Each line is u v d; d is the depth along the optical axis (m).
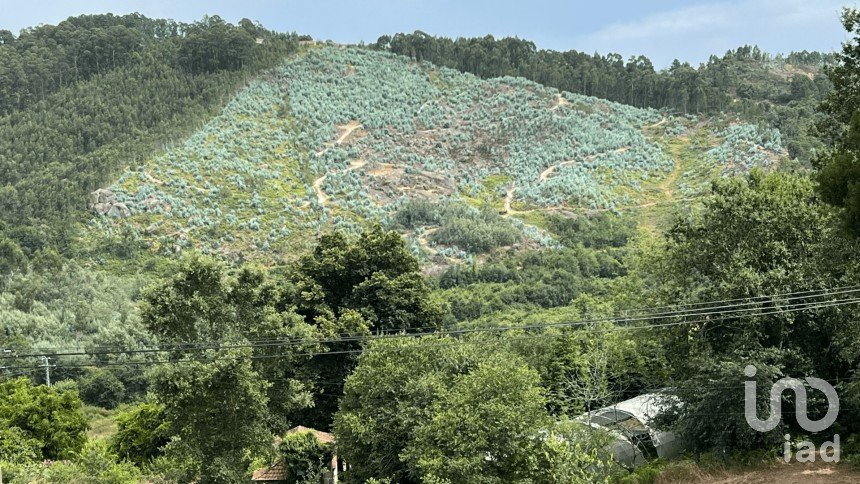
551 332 44.22
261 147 140.38
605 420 38.91
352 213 117.75
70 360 67.81
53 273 87.88
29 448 39.38
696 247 39.91
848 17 33.34
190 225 108.00
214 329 33.34
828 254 34.59
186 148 131.62
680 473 35.00
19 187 113.69
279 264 98.31
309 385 42.94
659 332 39.34
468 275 87.50
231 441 32.25
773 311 36.38
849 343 35.47
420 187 129.88
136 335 70.62
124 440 44.50
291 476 39.53
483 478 29.31
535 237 104.56
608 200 121.75
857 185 25.98
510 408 30.59
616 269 87.69
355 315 46.38
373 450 33.97
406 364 34.97
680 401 37.25
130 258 98.25
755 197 38.72
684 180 129.38
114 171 119.69
